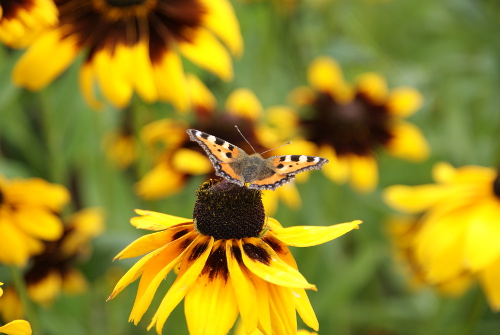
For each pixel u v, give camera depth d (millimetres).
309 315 544
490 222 723
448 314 865
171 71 712
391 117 867
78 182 860
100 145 837
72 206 858
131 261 753
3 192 719
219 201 562
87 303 818
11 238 694
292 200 755
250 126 796
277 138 804
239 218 562
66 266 753
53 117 808
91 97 714
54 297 784
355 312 868
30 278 740
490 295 712
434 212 759
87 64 714
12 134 845
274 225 577
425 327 873
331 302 806
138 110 757
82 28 716
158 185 755
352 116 847
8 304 727
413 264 843
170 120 807
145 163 768
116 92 704
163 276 542
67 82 811
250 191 566
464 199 748
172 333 777
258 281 548
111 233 772
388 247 938
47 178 859
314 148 831
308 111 862
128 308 848
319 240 557
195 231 566
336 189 876
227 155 580
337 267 872
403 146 858
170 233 566
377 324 896
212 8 734
